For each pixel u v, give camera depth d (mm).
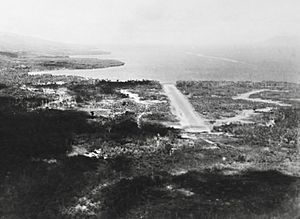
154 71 191750
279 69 178125
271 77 157375
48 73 171000
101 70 197750
